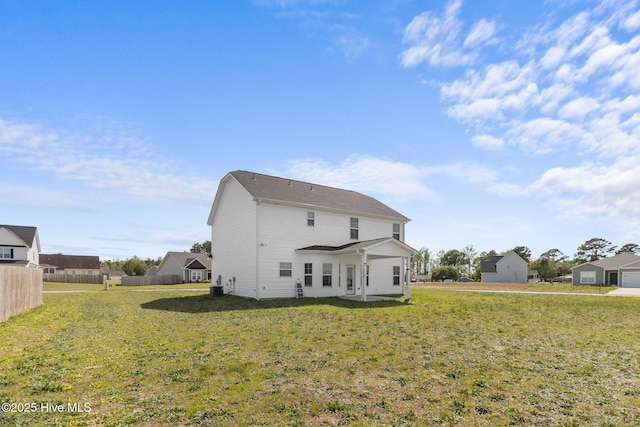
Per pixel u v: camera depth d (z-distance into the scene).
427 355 6.93
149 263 84.94
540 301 17.73
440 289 30.12
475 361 6.54
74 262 66.56
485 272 61.81
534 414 4.29
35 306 14.28
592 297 20.92
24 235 43.28
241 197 20.64
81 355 6.77
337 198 23.45
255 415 4.21
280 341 8.06
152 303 16.52
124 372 5.75
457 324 10.46
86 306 15.09
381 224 24.11
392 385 5.25
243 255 20.00
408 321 10.95
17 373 5.62
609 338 8.62
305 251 19.66
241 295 19.98
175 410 4.32
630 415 4.27
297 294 19.12
